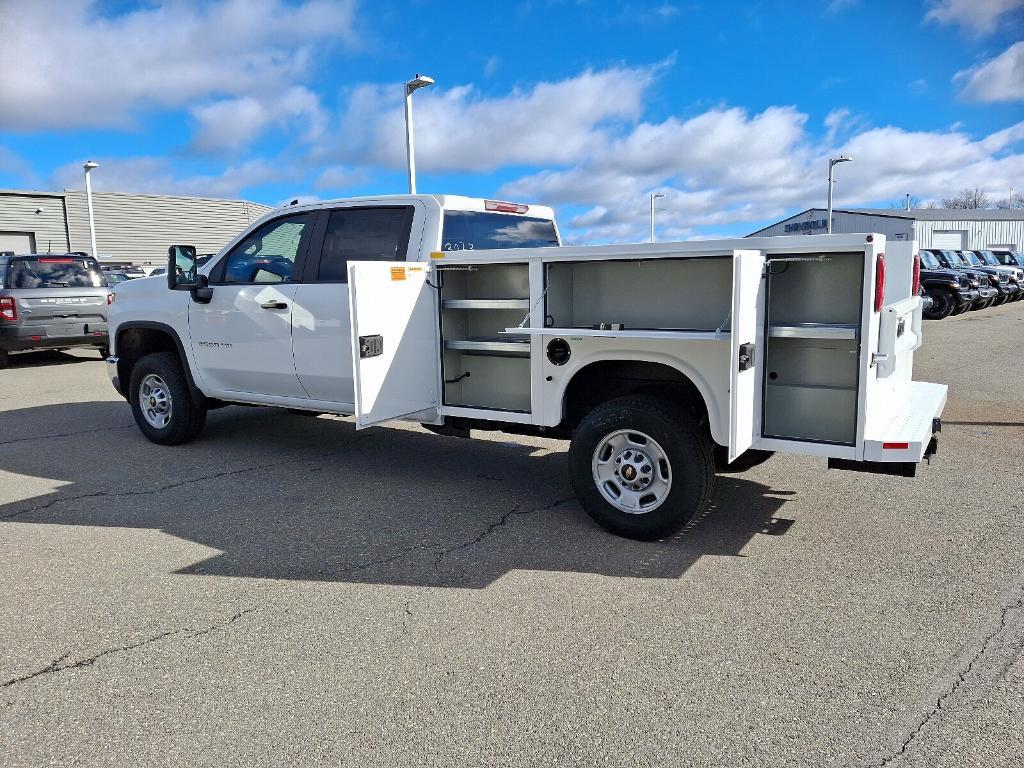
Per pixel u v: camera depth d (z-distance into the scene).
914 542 4.33
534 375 4.59
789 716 2.72
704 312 4.23
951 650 3.15
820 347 3.92
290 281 5.71
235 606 3.61
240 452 6.55
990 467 5.79
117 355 7.05
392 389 4.72
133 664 3.10
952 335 15.21
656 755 2.52
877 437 3.83
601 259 4.17
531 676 2.99
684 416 4.19
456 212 5.41
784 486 5.39
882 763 2.47
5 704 2.82
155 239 42.00
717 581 3.84
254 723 2.71
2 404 9.09
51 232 38.56
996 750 2.52
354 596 3.71
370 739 2.61
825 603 3.59
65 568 4.06
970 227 48.53
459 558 4.17
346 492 5.38
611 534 4.49
